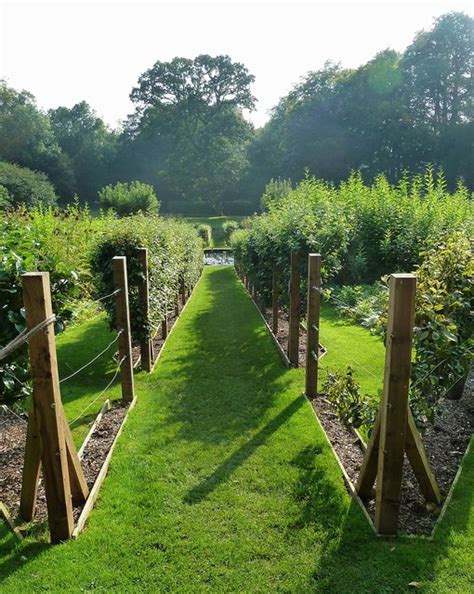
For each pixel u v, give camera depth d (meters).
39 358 2.62
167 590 2.45
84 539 2.83
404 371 2.67
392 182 41.81
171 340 8.43
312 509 3.10
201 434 4.30
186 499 3.26
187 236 14.24
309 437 4.15
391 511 2.78
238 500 3.23
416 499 3.19
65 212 13.10
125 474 3.60
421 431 3.40
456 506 3.05
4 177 31.70
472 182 36.38
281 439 4.14
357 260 11.41
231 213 52.19
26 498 2.99
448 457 3.76
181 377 6.09
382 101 40.62
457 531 2.81
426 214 11.34
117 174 57.88
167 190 55.81
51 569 2.58
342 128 43.38
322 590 2.42
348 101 42.72
